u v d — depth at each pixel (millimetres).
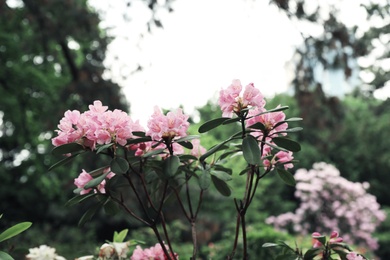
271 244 3230
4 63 18156
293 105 24719
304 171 13797
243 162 14047
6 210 19781
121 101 14117
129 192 12906
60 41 13617
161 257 3365
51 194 19453
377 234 16062
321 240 3096
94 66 14125
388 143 26594
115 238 3643
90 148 2873
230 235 9594
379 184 26156
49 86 18672
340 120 11930
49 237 15367
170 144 2902
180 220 14188
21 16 14664
